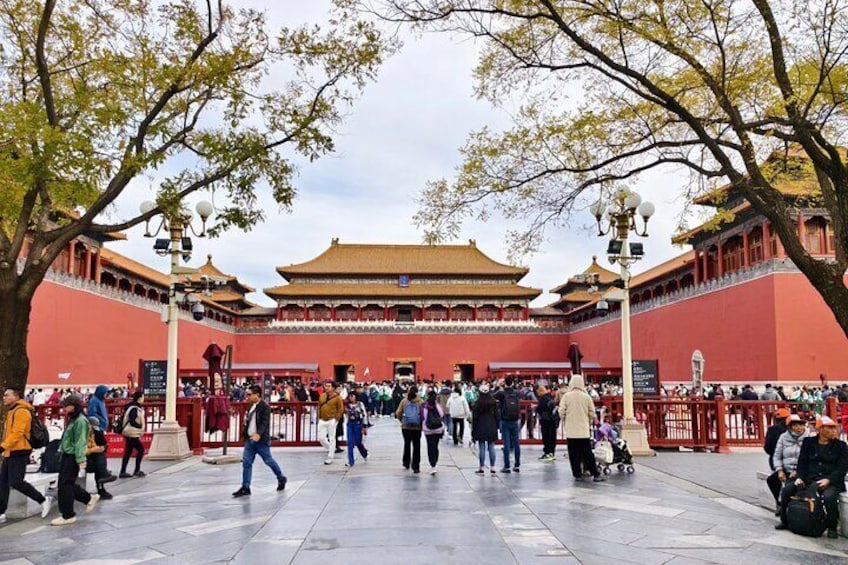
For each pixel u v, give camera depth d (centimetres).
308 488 1424
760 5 1139
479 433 1638
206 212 2005
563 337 7944
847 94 1162
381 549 898
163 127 1337
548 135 1394
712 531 1022
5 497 1152
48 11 1212
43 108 1387
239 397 4019
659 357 5753
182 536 1009
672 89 1351
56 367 4203
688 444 2152
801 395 3522
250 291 8712
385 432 3134
